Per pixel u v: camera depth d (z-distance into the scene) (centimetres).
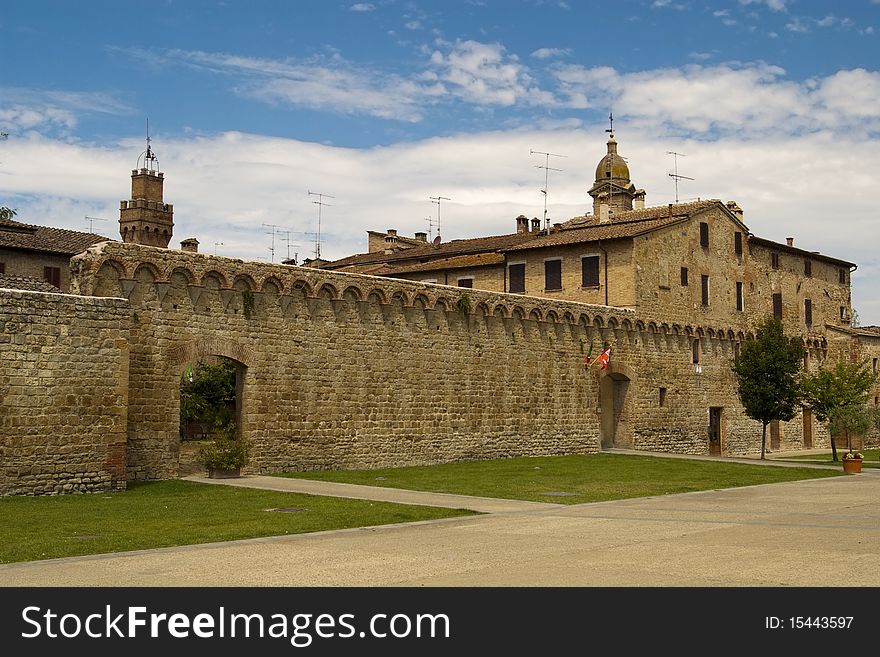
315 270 3619
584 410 4894
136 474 3028
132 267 3045
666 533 1922
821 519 2203
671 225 5547
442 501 2566
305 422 3550
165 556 1611
